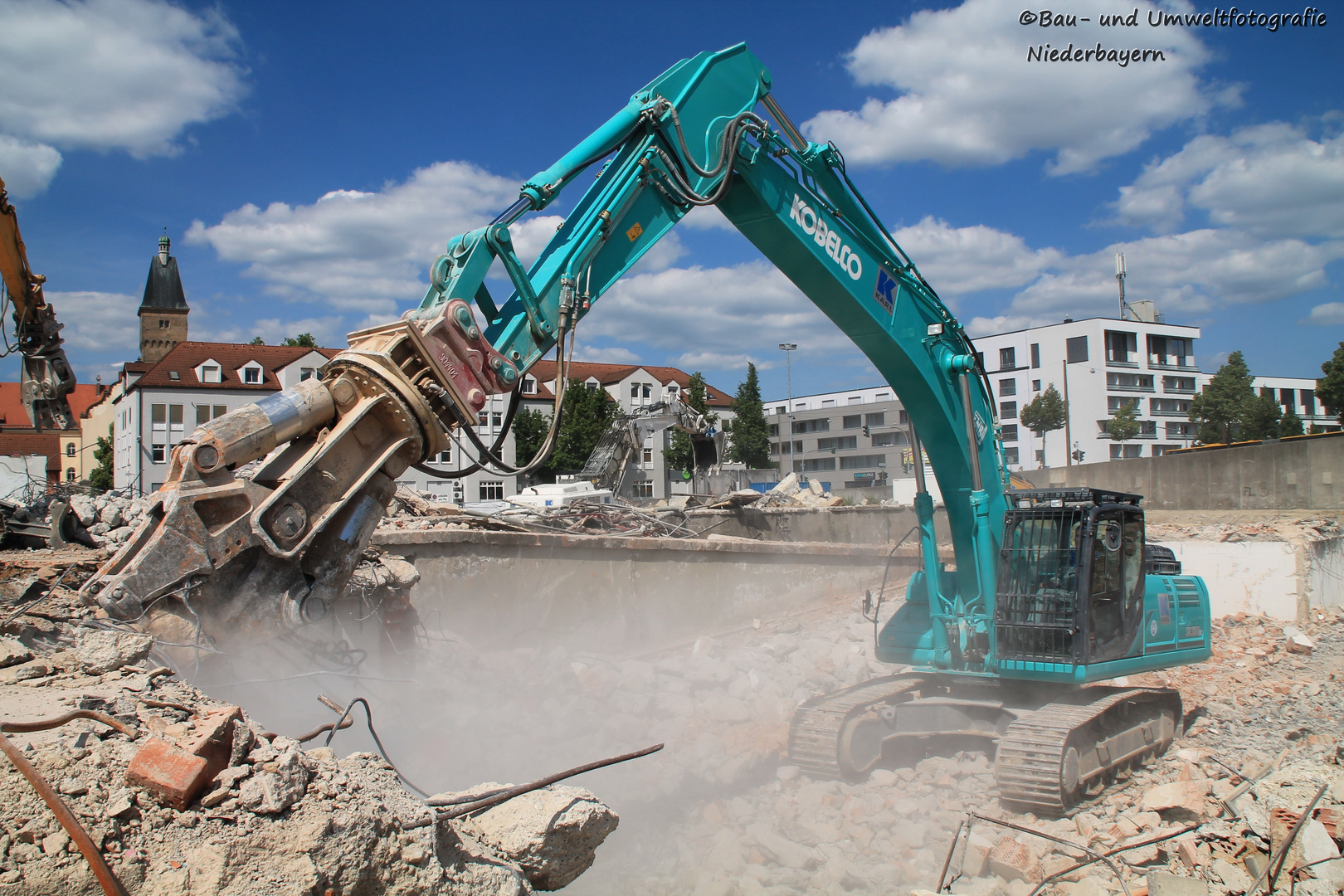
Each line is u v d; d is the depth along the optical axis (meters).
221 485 4.73
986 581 8.23
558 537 13.14
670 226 6.48
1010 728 7.43
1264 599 16.72
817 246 7.32
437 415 5.20
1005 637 8.16
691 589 15.41
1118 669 8.34
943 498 8.66
